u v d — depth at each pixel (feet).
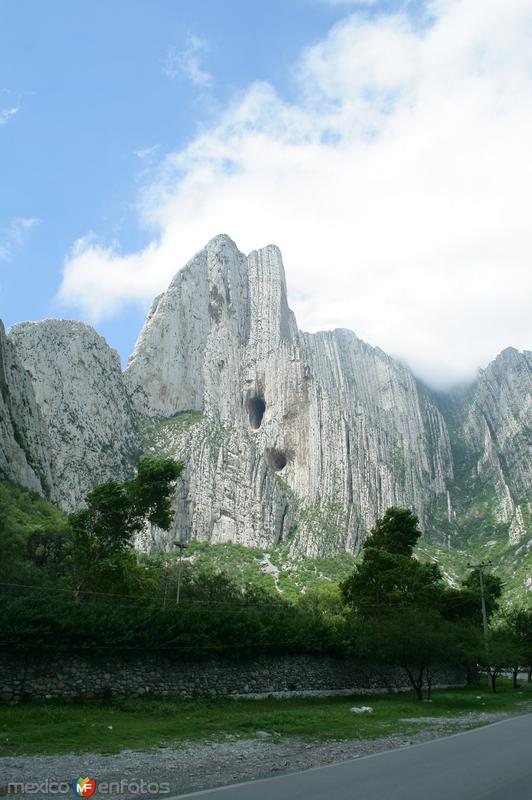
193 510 595.88
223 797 45.78
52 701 101.71
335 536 621.72
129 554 181.57
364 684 166.91
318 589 385.09
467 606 255.09
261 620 143.84
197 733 86.94
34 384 535.19
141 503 176.76
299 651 149.28
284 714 110.52
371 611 207.31
